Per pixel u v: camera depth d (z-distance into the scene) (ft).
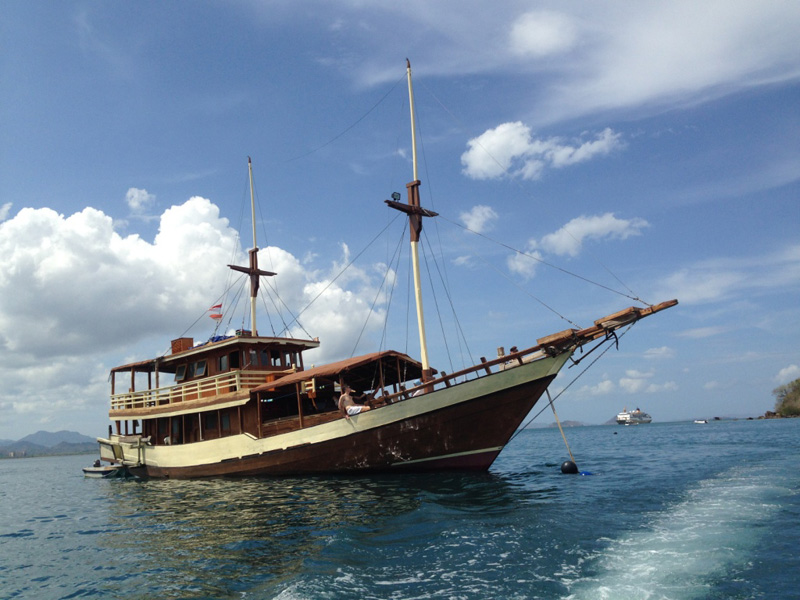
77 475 188.85
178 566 35.88
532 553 32.17
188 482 91.91
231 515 53.83
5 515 74.90
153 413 105.91
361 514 47.98
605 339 70.64
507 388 70.13
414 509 48.32
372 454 75.46
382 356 82.17
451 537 37.11
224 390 96.27
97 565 39.17
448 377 72.23
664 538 33.96
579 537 35.32
